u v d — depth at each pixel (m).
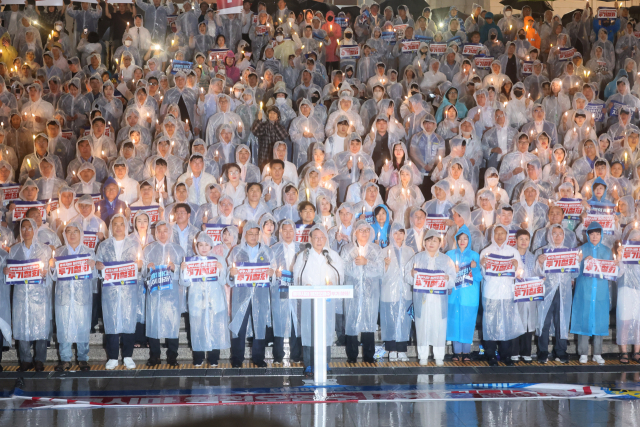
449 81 16.33
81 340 8.92
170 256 9.12
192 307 9.02
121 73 15.66
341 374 8.91
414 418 7.18
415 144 12.62
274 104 13.76
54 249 9.18
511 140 12.90
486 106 13.71
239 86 13.70
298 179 11.95
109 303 8.91
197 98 13.77
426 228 10.13
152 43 17.45
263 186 10.97
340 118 12.27
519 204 10.61
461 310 9.41
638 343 9.59
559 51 16.89
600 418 7.21
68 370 8.95
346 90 13.49
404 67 17.28
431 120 12.51
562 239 9.58
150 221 9.89
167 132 12.05
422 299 9.27
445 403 7.71
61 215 10.15
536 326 9.63
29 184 10.14
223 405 7.57
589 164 11.93
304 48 17.53
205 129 13.45
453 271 9.21
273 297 9.29
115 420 7.05
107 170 11.69
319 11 19.22
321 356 8.41
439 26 19.86
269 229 9.42
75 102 14.19
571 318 9.65
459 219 9.88
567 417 7.24
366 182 11.16
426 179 12.81
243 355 9.24
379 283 9.48
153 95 13.90
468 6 23.81
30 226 8.93
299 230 9.50
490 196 10.37
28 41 17.09
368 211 10.22
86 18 18.05
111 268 8.83
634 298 9.58
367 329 9.33
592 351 9.86
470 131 12.48
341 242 9.81
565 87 15.50
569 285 9.61
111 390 8.12
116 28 17.89
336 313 9.66
